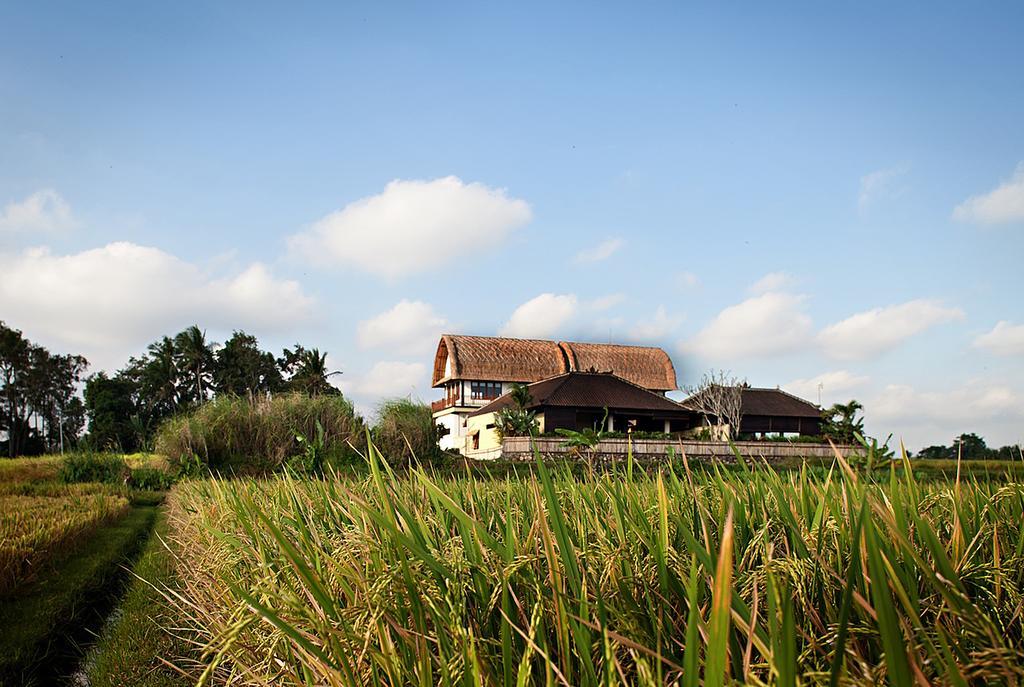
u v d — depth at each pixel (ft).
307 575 7.13
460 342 229.86
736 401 180.55
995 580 7.40
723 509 9.75
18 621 21.31
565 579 8.01
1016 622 7.42
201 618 14.83
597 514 10.75
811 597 7.09
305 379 278.87
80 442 92.99
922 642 5.64
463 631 7.09
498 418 136.46
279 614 7.84
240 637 9.25
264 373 326.24
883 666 4.61
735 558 7.85
